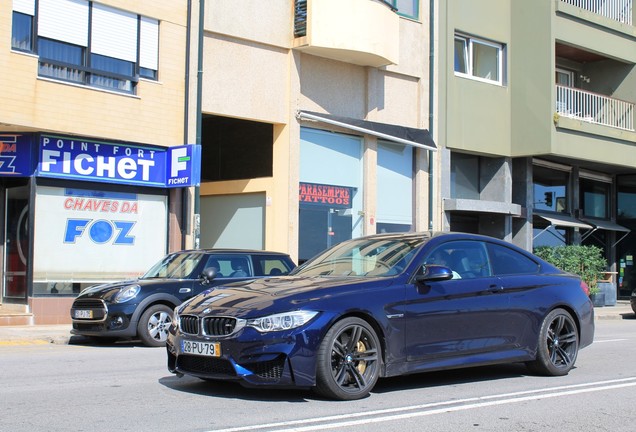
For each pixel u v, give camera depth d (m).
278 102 19.67
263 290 7.45
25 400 7.38
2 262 16.47
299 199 20.09
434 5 23.11
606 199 29.27
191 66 18.03
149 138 17.36
